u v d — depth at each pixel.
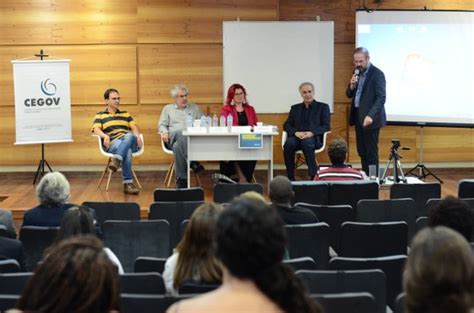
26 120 8.23
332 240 4.72
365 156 7.90
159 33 9.03
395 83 8.75
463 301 1.53
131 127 8.00
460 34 8.62
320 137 8.12
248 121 7.96
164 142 7.93
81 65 9.03
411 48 8.69
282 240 1.54
